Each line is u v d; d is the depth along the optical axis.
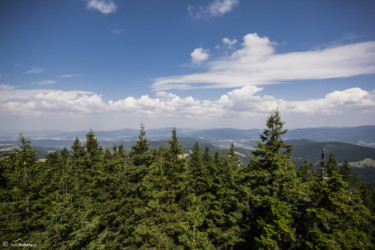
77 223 13.90
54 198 18.30
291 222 13.45
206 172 33.59
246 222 20.73
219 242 22.02
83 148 33.69
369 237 10.68
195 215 18.33
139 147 21.88
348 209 11.59
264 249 14.13
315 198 13.91
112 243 17.17
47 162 36.31
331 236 10.96
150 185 19.08
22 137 17.25
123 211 18.52
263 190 18.09
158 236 17.39
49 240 12.66
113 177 20.09
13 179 16.27
